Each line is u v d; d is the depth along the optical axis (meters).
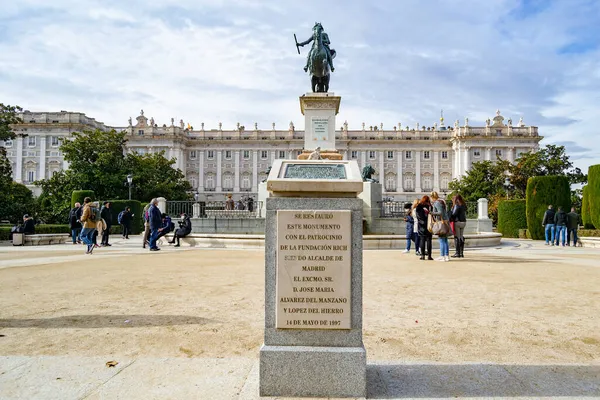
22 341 4.47
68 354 4.08
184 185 63.28
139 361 3.89
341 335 3.32
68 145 45.06
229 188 91.12
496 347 4.35
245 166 91.38
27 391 3.23
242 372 3.64
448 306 6.16
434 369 3.74
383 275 9.09
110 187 44.66
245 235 17.28
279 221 3.38
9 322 5.21
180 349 4.24
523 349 4.29
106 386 3.33
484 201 23.38
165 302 6.36
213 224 20.06
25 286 7.74
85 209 14.64
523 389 3.31
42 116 81.25
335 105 19.39
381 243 16.30
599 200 21.72
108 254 14.32
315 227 3.37
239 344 4.39
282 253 3.36
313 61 19.78
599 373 3.66
